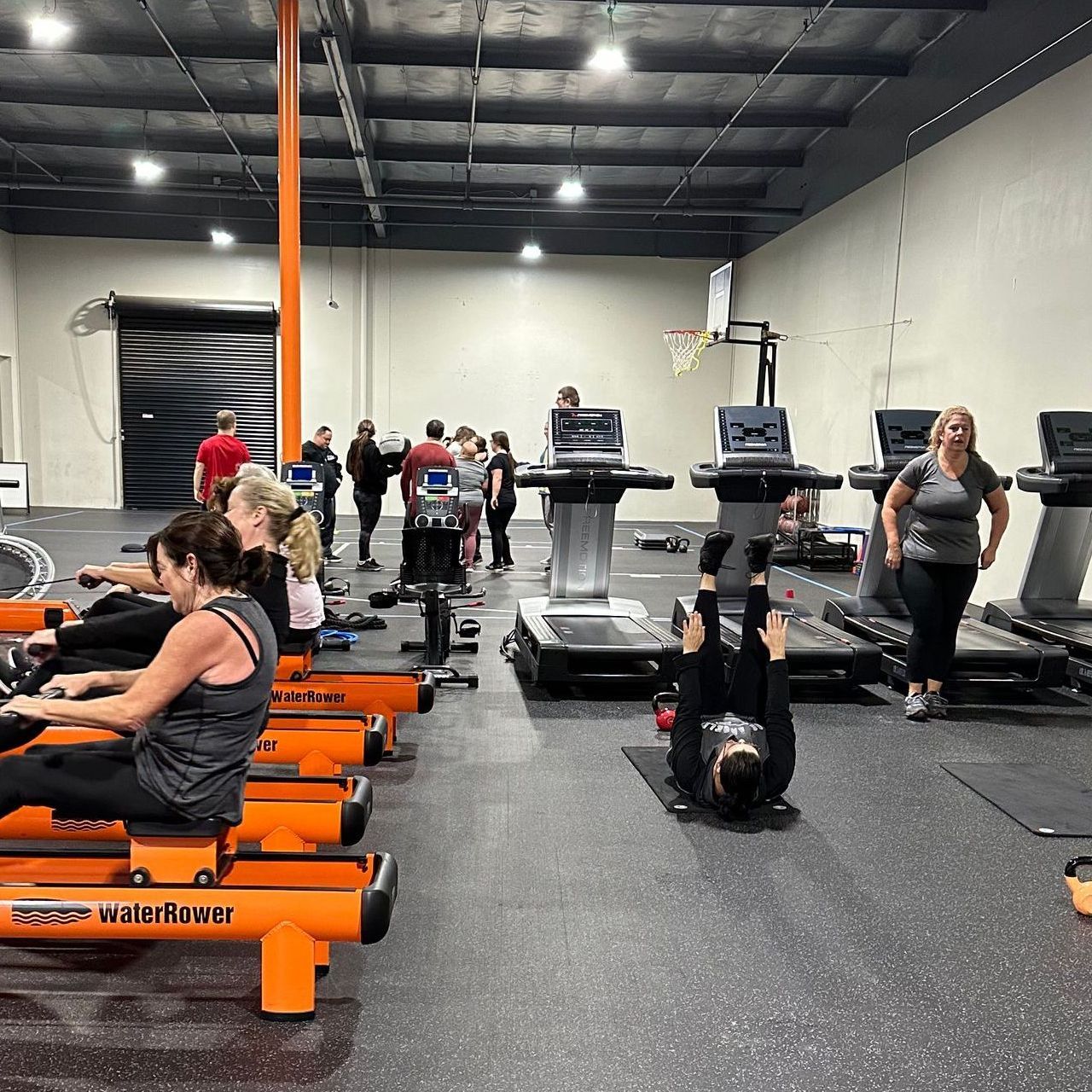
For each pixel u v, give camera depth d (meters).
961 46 7.52
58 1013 2.01
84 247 12.85
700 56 8.19
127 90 9.28
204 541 1.91
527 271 13.45
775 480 5.12
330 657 5.21
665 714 4.09
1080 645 4.90
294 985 1.98
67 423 13.09
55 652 2.78
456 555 4.95
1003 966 2.30
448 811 3.16
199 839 1.96
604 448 5.28
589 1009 2.07
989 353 7.21
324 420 13.40
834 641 4.77
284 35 6.01
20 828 2.54
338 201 11.24
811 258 10.81
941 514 4.25
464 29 7.73
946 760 3.81
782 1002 2.12
